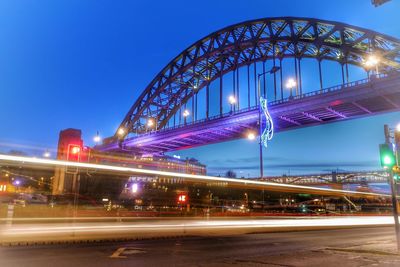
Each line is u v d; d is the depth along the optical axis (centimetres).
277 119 8906
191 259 1238
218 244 1717
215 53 12400
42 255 1253
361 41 8981
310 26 9975
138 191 5241
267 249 1559
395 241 1992
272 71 7306
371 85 7075
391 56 8456
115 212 2641
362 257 1327
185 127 11200
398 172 1634
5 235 1655
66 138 7194
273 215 3700
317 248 1619
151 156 13600
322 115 8675
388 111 8138
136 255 1302
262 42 11031
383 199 7194
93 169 2303
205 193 5969
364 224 3747
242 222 2741
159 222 2461
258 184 4169
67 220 2144
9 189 4288
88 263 1116
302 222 3138
